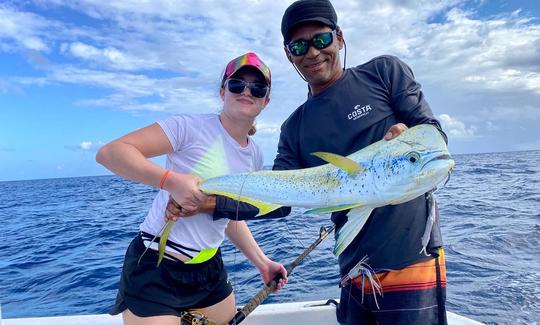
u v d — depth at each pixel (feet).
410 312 7.47
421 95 7.95
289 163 8.78
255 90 7.52
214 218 7.45
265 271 9.46
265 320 10.41
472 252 20.20
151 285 7.51
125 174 6.82
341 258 8.49
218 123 7.84
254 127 8.89
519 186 56.49
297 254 20.10
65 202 79.77
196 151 7.61
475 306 13.19
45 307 16.40
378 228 7.72
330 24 8.01
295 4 8.05
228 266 18.75
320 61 8.10
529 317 12.18
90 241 31.12
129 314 7.60
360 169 6.41
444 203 40.55
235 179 6.97
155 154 7.32
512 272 16.55
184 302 7.85
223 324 8.74
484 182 66.59
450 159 6.16
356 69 8.41
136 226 36.78
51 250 28.60
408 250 7.57
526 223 26.71
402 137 6.45
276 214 7.61
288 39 8.36
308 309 10.53
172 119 7.55
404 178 6.20
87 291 18.11
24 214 58.49
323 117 8.21
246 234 9.55
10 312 16.01
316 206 6.61
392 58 8.30
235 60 7.59
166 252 7.60
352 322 8.38
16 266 24.06
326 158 6.50
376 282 7.72
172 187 6.79
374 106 7.93
